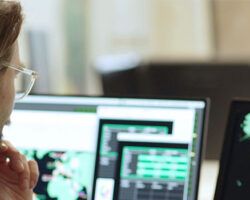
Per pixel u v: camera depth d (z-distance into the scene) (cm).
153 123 165
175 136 163
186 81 227
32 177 156
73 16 512
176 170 162
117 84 234
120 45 525
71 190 167
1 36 117
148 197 163
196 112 163
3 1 120
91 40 524
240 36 511
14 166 154
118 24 525
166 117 164
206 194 233
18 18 120
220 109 226
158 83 230
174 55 520
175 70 228
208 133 228
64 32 505
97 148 167
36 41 278
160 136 164
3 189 150
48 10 489
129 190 164
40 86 275
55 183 168
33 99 172
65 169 168
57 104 171
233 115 155
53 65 485
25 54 280
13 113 172
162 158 163
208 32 518
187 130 163
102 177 166
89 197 166
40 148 171
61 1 502
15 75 130
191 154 162
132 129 166
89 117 168
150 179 163
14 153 155
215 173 256
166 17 521
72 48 510
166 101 165
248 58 229
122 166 165
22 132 172
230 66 224
